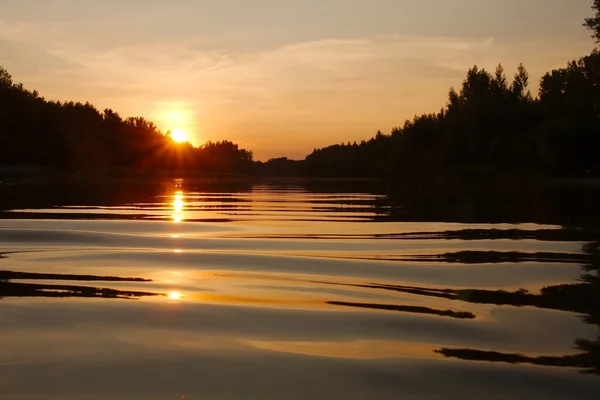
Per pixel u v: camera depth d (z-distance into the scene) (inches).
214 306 177.0
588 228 394.0
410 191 1201.4
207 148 4662.9
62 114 3356.3
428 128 2984.7
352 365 127.8
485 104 2588.6
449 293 193.6
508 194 986.7
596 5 1814.7
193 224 426.6
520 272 228.7
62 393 113.5
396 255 276.7
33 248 293.9
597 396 112.0
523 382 118.3
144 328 153.9
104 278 220.4
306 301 183.8
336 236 359.6
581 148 1983.3
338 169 4042.8
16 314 167.0
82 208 600.1
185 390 114.9
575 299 182.9
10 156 2765.7
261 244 318.7
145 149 3917.3
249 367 126.6
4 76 3339.1
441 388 115.9
